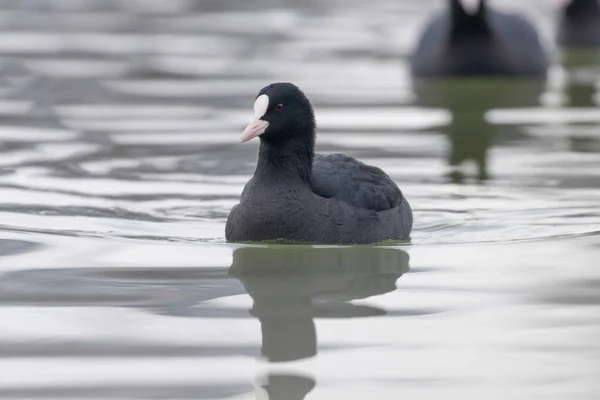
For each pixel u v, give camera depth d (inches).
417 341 430.0
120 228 602.9
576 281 501.4
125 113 917.2
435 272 522.0
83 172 727.7
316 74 1111.0
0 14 1505.9
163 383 389.4
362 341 430.9
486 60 1123.9
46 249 559.8
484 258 544.4
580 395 380.2
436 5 1617.9
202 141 823.7
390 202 588.4
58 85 1032.8
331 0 1675.7
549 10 1625.2
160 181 708.7
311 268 529.3
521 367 403.5
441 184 704.4
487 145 815.1
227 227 582.9
